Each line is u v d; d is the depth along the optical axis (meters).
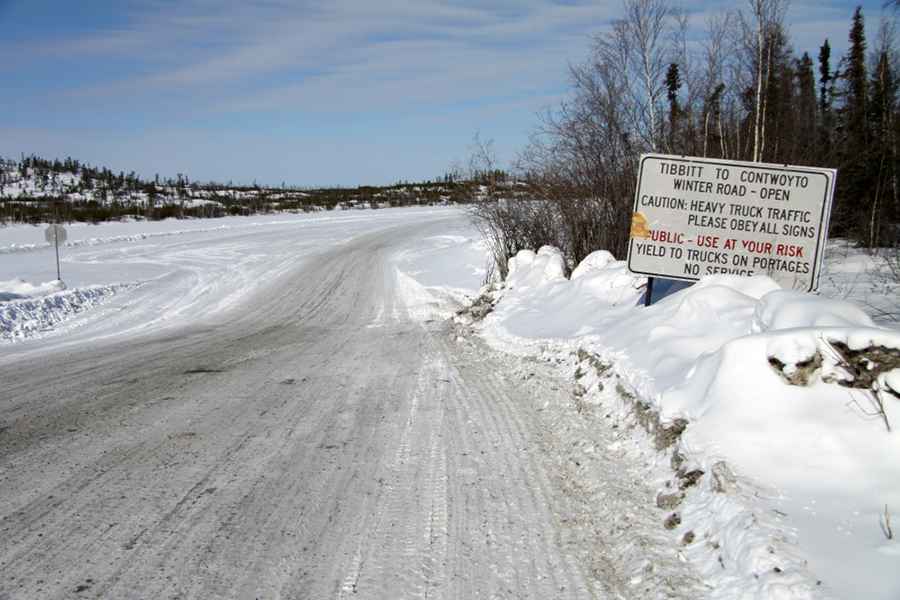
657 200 7.95
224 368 10.20
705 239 7.84
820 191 7.55
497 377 9.03
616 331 7.70
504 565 3.76
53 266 30.91
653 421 5.14
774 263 7.70
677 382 5.16
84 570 3.72
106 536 4.15
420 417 7.02
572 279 12.58
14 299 19.52
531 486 4.93
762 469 3.83
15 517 4.45
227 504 4.66
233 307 20.66
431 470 5.34
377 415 7.15
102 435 6.41
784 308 4.79
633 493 4.52
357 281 25.22
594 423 6.16
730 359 4.48
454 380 8.98
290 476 5.23
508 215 18.34
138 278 26.88
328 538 4.12
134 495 4.83
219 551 3.95
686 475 4.19
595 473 5.03
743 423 4.15
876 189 16.45
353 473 5.30
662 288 9.01
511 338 11.27
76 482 5.11
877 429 3.85
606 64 14.71
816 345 4.18
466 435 6.29
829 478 3.68
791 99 18.28
